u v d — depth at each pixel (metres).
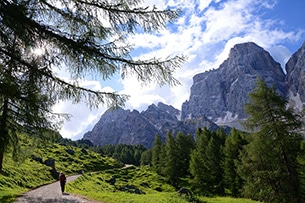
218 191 55.00
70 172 68.00
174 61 6.46
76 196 20.00
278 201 21.88
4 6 5.44
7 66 6.53
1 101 7.36
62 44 6.30
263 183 22.55
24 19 5.73
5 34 6.02
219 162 57.00
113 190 42.19
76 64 6.74
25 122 8.16
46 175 43.94
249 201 22.92
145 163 123.00
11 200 17.34
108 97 7.19
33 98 6.91
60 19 6.70
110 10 6.16
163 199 18.50
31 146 11.99
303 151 22.52
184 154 80.31
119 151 164.75
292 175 21.81
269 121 22.45
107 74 6.78
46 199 18.25
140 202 16.06
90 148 174.75
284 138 21.83
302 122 21.95
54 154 85.81
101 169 89.62
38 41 6.28
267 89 22.69
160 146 92.88
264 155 22.56
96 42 6.34
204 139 68.69
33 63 6.63
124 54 6.45
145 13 6.19
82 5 6.30
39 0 6.15
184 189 22.97
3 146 7.16
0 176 27.02
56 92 7.07
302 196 21.56
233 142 50.25
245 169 24.00
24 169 38.66
